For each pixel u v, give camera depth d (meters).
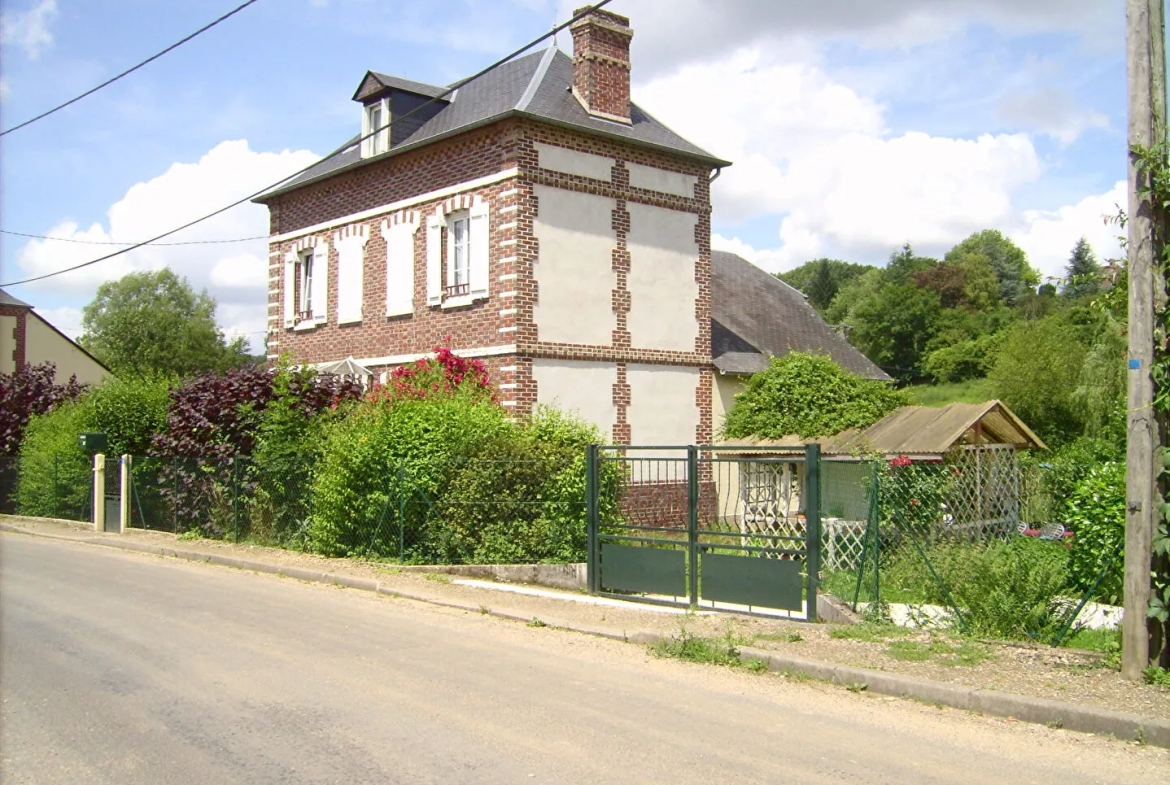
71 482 21.95
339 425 15.74
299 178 23.95
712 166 22.02
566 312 19.36
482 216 19.34
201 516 18.28
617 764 5.64
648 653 8.91
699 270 21.75
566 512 13.28
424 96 21.64
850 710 7.02
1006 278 81.00
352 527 15.02
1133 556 7.35
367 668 7.98
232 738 6.07
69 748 5.88
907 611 9.99
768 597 10.21
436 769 5.52
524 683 7.59
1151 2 7.37
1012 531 14.00
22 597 11.47
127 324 57.25
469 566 13.36
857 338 62.84
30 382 26.78
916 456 15.00
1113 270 7.87
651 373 20.75
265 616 10.41
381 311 21.59
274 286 24.75
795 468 17.56
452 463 14.09
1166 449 7.26
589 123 19.81
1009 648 8.44
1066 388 32.69
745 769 5.61
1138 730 6.34
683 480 20.22
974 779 5.55
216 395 18.25
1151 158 7.24
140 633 9.31
